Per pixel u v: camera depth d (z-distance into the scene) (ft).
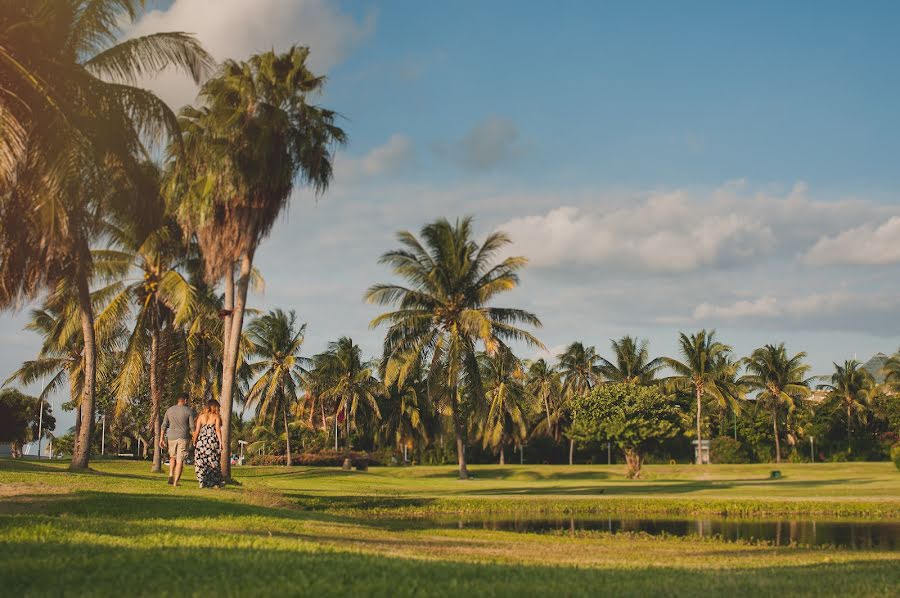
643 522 74.74
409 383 250.16
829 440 280.51
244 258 81.51
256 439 287.07
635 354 257.34
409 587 20.76
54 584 20.18
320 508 77.87
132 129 61.16
